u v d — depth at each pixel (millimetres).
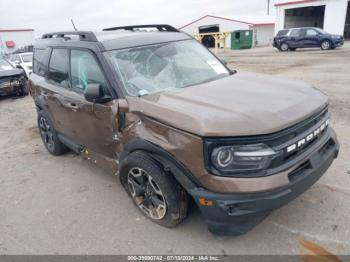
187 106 2742
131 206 3631
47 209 3719
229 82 3455
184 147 2559
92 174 4508
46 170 4770
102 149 3740
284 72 12453
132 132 3014
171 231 3135
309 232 2971
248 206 2402
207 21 40781
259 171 2414
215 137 2383
